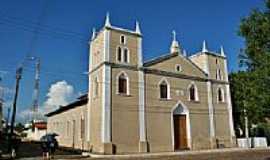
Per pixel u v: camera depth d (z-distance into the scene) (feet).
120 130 97.45
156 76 110.63
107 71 98.99
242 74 57.72
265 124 63.87
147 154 92.43
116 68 101.40
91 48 112.98
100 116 97.86
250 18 52.85
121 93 100.53
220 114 125.90
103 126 94.48
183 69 118.93
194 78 120.88
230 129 127.03
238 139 128.26
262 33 51.26
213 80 127.13
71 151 107.65
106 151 92.89
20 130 292.81
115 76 100.58
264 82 51.70
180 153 96.12
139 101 103.81
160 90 110.83
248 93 55.88
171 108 111.65
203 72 125.18
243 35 53.57
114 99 98.53
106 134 94.27
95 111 103.14
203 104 121.29
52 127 175.42
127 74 103.30
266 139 135.44
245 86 56.18
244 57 55.11
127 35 106.73
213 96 125.70
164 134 107.34
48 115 183.73
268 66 49.78
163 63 113.70
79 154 95.04
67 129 140.56
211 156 83.71
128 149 97.66
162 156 85.97
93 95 106.32
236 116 135.44
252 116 63.41
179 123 113.39
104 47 100.63
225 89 130.72
